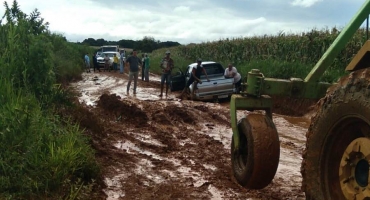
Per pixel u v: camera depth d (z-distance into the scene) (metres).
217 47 29.58
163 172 6.61
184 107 12.59
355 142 3.19
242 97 4.55
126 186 5.91
